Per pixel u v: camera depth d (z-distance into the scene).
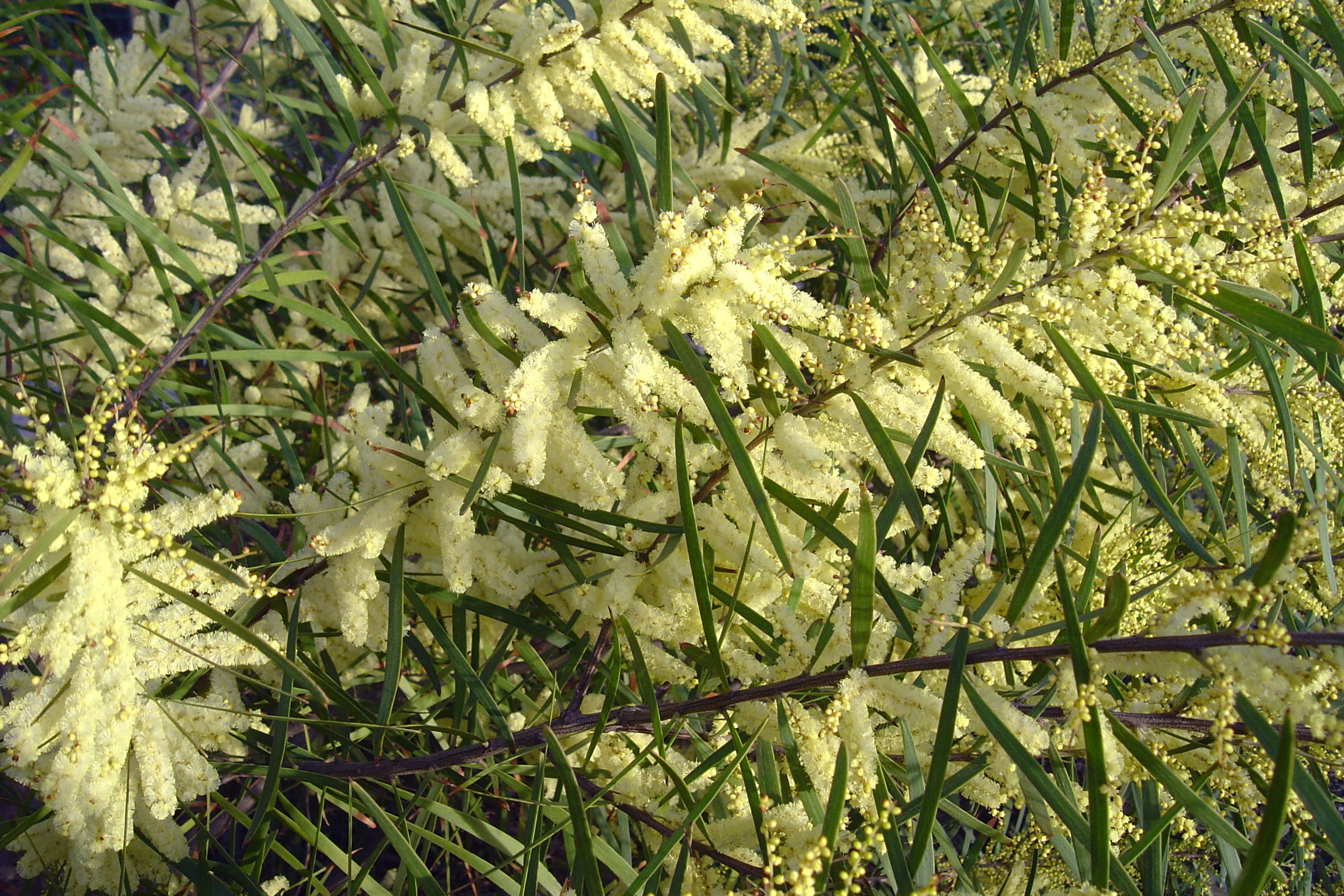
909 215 0.61
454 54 0.58
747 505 0.49
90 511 0.43
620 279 0.46
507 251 0.78
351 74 0.65
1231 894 0.36
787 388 0.48
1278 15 0.57
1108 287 0.44
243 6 0.81
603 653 0.53
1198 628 0.51
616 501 0.56
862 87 0.82
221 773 0.56
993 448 0.56
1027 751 0.40
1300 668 0.38
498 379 0.48
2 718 0.44
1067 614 0.39
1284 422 0.54
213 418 0.65
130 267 0.66
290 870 0.71
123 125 0.69
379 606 0.52
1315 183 0.56
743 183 0.77
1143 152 0.45
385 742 0.61
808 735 0.45
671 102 0.74
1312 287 0.49
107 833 0.47
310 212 0.59
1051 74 0.60
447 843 0.49
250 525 0.58
